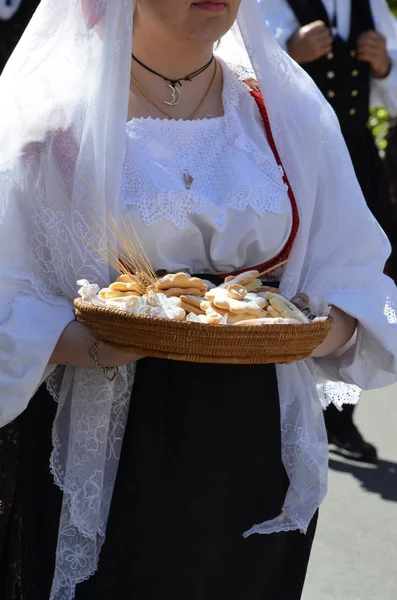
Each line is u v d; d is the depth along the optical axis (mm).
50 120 2781
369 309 2906
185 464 2713
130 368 2750
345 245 2990
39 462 2844
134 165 2795
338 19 5531
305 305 2680
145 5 2832
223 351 2408
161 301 2498
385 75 5602
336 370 3039
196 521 2715
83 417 2756
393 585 4445
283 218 2865
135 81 2936
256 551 2832
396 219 5809
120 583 2744
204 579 2748
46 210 2758
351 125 5562
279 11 5551
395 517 5000
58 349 2730
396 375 3006
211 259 2838
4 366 2672
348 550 4711
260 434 2775
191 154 2883
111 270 2777
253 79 3072
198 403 2709
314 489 2889
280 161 2930
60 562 2756
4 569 2924
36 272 2791
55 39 2805
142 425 2729
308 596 4348
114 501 2756
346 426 5688
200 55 2932
